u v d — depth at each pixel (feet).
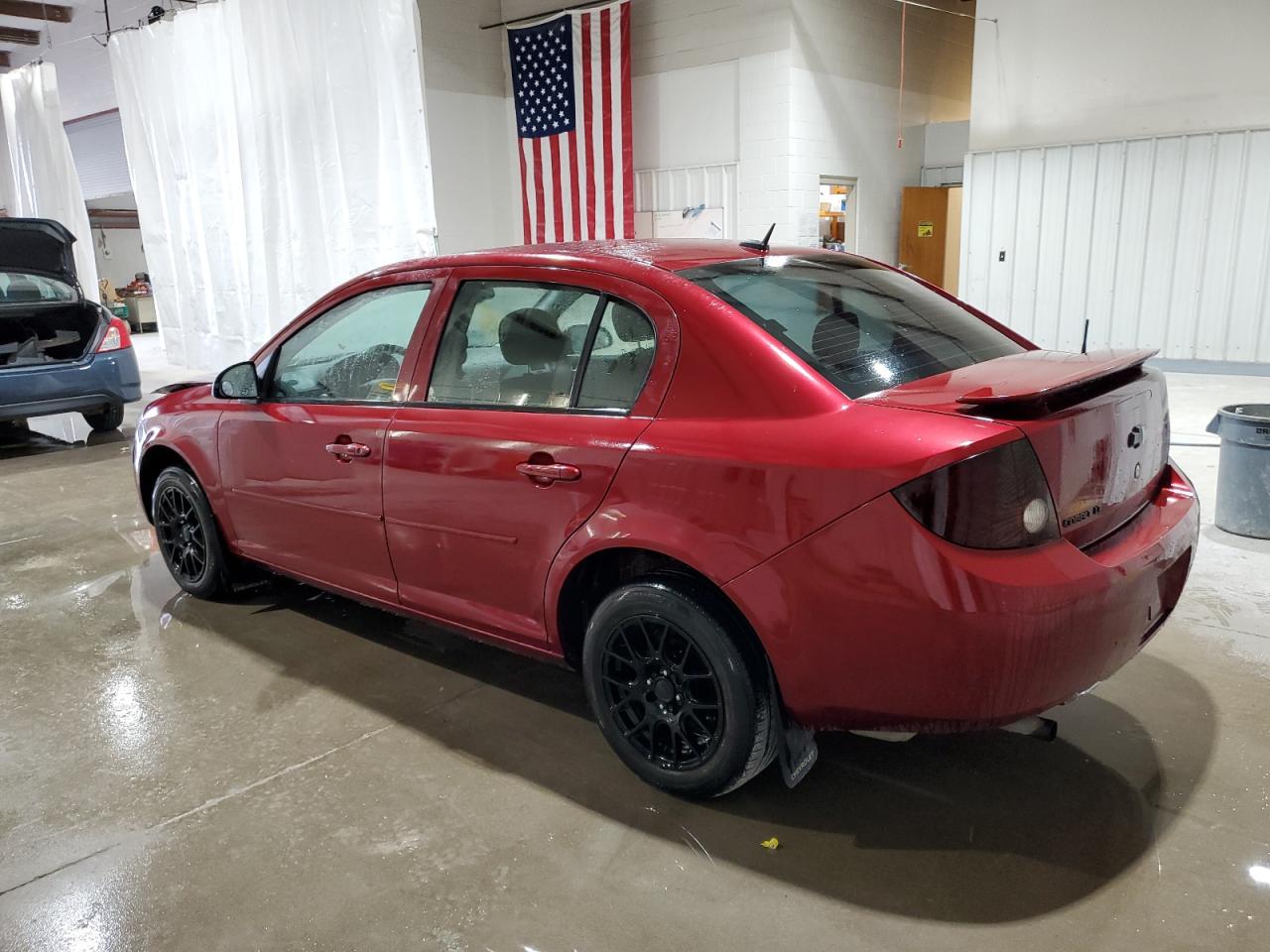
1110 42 28.45
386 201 28.55
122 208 61.16
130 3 41.16
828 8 30.76
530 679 10.51
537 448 8.10
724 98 31.24
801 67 29.99
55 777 8.84
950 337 8.41
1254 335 27.63
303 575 11.20
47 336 26.40
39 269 25.88
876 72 33.65
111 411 26.89
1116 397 7.07
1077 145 29.53
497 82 35.58
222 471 11.79
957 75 39.04
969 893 6.70
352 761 8.90
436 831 7.75
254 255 32.81
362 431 9.72
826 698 6.82
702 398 7.27
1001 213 31.60
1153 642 10.55
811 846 7.31
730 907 6.69
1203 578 12.34
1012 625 6.07
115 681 10.84
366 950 6.46
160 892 7.15
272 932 6.67
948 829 7.45
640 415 7.59
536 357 8.48
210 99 32.73
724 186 31.94
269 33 29.73
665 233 33.91
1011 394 6.17
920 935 6.32
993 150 31.42
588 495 7.74
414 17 26.27
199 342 37.06
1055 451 6.37
